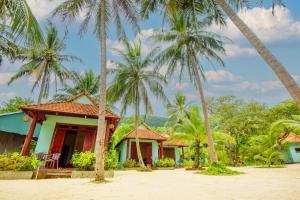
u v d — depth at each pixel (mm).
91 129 13305
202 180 9312
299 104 4445
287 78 4781
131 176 11297
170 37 16984
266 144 22781
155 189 6547
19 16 5789
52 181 8453
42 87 19828
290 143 27875
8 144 17906
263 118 28531
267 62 5215
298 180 8875
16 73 19812
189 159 27797
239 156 26359
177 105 32031
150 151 23469
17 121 17609
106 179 9352
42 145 12141
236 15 6227
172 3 8703
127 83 18812
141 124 25609
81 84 23766
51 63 20906
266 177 10461
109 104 19625
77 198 5023
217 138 18109
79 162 10453
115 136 25219
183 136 18781
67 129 12953
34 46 6305
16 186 6785
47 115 12781
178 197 5227
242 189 6539
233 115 30594
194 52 16656
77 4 11242
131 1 11703
